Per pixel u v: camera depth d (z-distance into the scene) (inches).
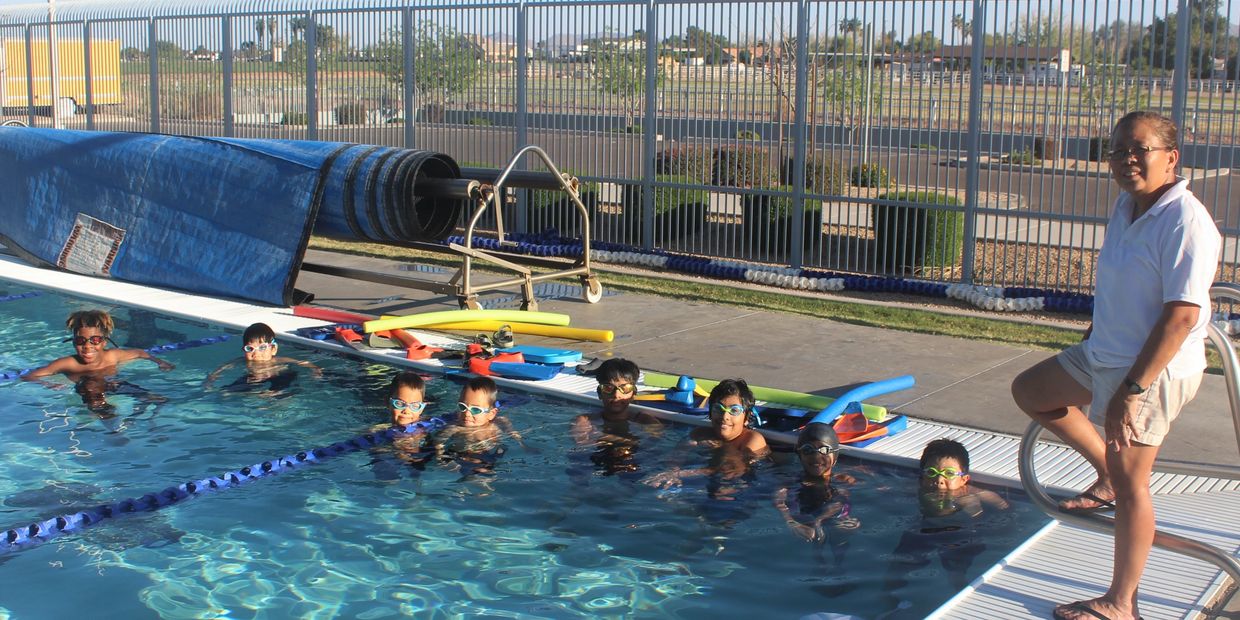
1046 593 167.3
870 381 293.3
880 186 462.6
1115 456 150.3
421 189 388.2
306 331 340.8
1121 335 146.9
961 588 170.9
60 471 224.1
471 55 546.3
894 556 183.9
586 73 509.4
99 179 446.6
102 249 435.8
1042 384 163.9
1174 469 177.2
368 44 584.1
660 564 181.2
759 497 211.5
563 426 255.6
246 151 415.8
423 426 254.7
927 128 423.2
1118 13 374.6
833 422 243.6
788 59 452.4
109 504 206.1
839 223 453.1
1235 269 364.2
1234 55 352.5
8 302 399.9
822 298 414.6
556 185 392.2
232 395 279.4
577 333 341.1
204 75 665.6
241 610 165.0
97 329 298.0
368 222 389.4
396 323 334.3
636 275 462.0
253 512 203.8
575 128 518.9
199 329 356.8
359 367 307.7
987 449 234.8
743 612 163.3
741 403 236.2
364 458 233.8
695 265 467.8
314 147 410.9
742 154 479.8
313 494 213.0
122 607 165.8
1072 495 207.2
